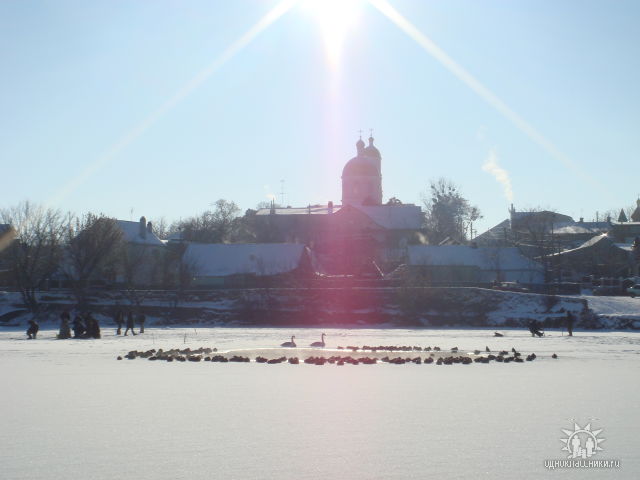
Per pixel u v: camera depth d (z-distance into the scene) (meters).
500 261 124.81
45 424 19.42
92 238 99.94
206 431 18.48
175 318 90.25
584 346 50.91
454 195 183.62
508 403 23.11
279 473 14.38
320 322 88.94
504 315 87.62
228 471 14.54
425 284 95.25
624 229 160.50
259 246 123.88
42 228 100.31
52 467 14.87
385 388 26.80
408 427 19.02
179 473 14.39
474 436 17.86
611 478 14.02
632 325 80.31
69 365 35.28
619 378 30.34
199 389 26.34
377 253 147.75
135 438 17.64
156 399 23.83
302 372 32.56
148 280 122.75
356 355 43.16
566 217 192.25
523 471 14.55
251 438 17.64
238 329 79.06
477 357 39.25
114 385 27.44
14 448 16.58
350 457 15.68
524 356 42.00
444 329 81.31
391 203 191.38
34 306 91.25
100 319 88.81
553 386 27.48
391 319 88.69
